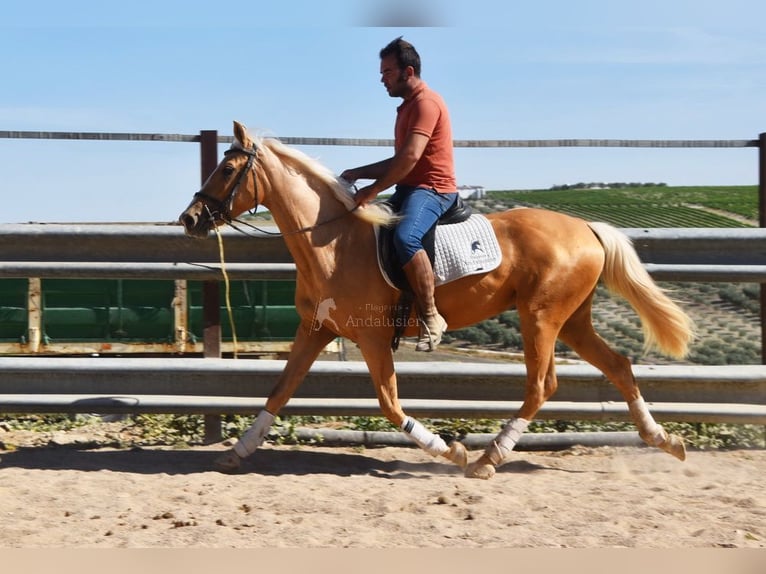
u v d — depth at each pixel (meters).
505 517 5.49
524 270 6.66
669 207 29.70
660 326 6.89
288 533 5.10
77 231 7.45
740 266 7.45
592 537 5.04
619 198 32.88
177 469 6.86
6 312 10.57
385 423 8.06
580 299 6.77
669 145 7.91
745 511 5.63
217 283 7.74
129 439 7.88
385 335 6.58
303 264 6.59
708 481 6.60
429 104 6.39
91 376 7.48
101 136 7.61
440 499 5.84
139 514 5.50
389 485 6.36
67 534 5.06
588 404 7.54
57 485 6.19
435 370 7.43
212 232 7.53
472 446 7.70
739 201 27.36
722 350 17.61
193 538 5.00
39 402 7.40
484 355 17.00
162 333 10.73
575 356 16.88
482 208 19.02
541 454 7.61
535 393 6.71
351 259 6.50
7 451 7.32
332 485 6.32
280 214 6.55
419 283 6.32
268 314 10.78
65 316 10.65
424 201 6.41
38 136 7.55
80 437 7.88
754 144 7.90
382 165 6.89
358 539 4.99
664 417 7.46
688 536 5.07
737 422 7.48
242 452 6.77
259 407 7.45
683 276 7.45
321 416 7.76
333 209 6.55
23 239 7.45
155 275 7.48
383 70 6.46
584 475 6.82
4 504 5.69
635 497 5.97
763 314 7.86
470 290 6.59
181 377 7.50
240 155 6.46
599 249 6.84
